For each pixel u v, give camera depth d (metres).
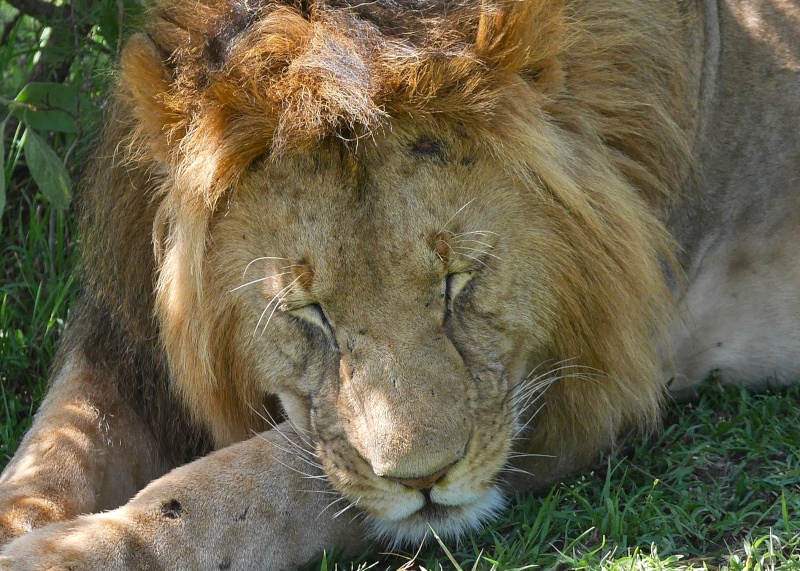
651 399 6.61
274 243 5.64
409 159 5.54
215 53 5.77
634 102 6.41
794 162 7.43
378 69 5.50
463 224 5.56
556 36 5.83
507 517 6.16
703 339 7.45
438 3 5.75
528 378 6.21
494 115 5.64
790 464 6.28
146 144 6.12
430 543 5.96
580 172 6.05
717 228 7.44
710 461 6.55
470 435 5.50
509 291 5.77
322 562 5.65
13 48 9.89
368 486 5.56
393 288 5.48
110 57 8.09
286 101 5.50
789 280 7.37
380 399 5.38
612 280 6.17
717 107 7.48
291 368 5.88
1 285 9.30
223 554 5.63
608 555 5.43
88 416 6.69
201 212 5.81
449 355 5.54
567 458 6.62
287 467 5.88
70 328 7.59
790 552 5.36
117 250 6.69
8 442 7.70
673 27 6.91
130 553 5.46
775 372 7.51
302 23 5.65
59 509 6.15
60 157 9.48
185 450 7.05
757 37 7.67
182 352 6.28
